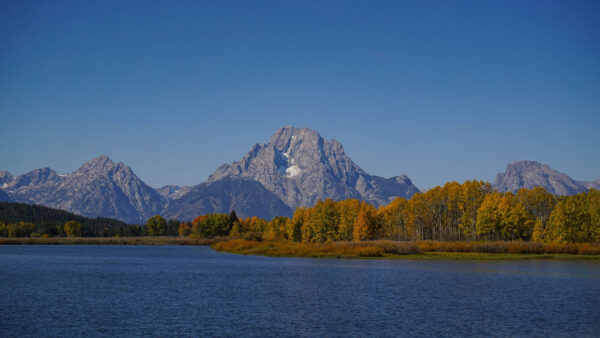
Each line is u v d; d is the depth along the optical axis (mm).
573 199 133625
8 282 76688
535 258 116688
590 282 73938
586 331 42500
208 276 85062
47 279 81188
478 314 49688
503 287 68875
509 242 135750
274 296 61625
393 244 133625
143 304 55688
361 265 105500
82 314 49656
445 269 94688
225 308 53125
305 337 40562
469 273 87188
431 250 133875
